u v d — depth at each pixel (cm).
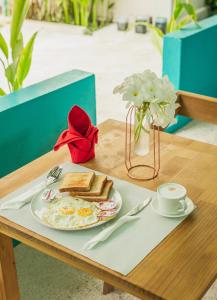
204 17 622
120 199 149
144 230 137
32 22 622
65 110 239
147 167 170
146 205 148
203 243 131
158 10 599
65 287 206
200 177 164
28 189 158
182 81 329
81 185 151
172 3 586
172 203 140
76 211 143
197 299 113
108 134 196
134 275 120
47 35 590
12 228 140
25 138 221
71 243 132
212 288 203
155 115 151
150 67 477
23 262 222
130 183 160
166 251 128
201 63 349
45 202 150
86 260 125
